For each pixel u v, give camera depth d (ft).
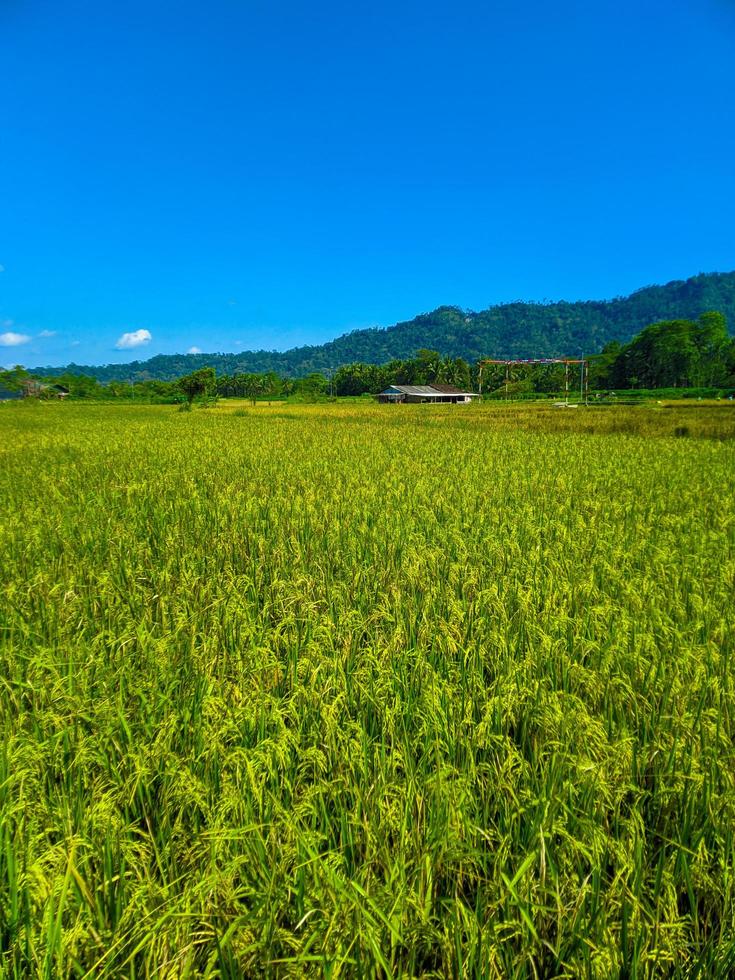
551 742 8.27
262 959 5.74
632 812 7.47
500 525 24.35
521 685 10.41
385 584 17.17
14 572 18.33
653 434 84.28
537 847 6.93
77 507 29.17
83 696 10.11
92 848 6.81
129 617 14.40
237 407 243.40
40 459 52.75
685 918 6.59
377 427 107.14
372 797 7.77
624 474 39.96
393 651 12.23
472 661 11.73
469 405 258.98
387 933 6.07
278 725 9.00
